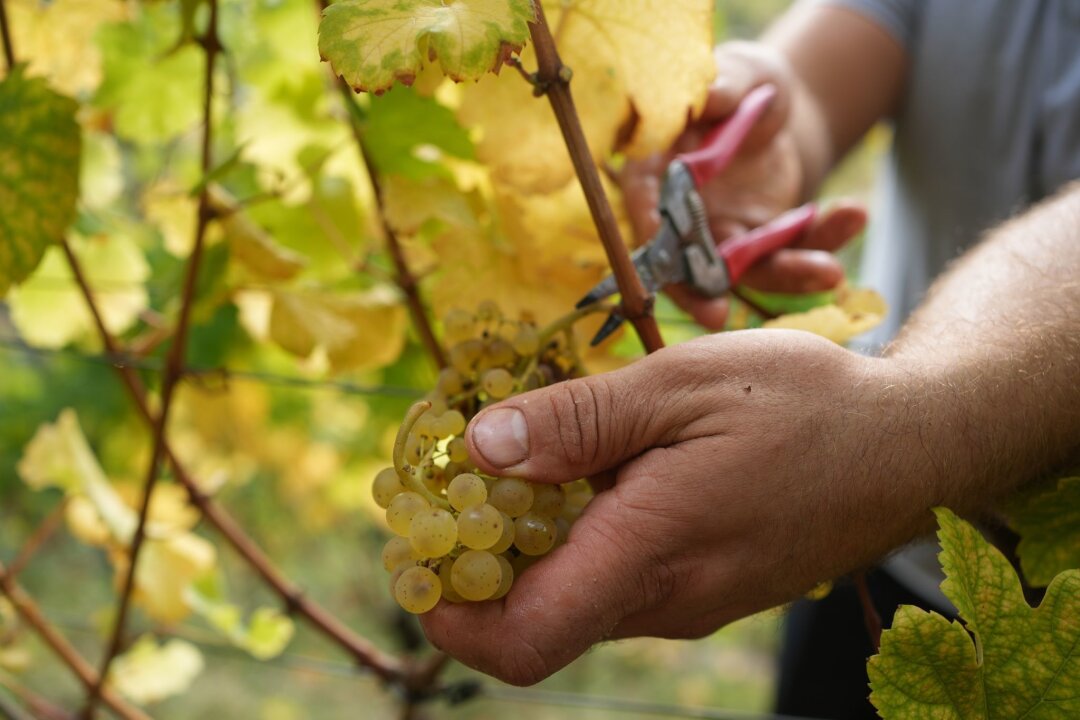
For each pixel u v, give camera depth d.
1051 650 0.50
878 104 0.93
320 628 0.78
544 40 0.50
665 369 0.51
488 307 0.57
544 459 0.50
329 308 0.71
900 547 0.55
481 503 0.50
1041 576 0.57
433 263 0.71
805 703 1.02
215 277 0.71
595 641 0.51
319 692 2.31
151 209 0.80
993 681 0.50
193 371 0.70
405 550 0.51
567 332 0.57
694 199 0.64
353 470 1.45
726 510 0.51
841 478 0.51
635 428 0.51
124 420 1.32
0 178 0.61
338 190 0.75
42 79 0.61
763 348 0.52
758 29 2.82
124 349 0.76
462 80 0.47
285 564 2.40
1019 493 0.56
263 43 0.80
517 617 0.50
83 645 1.97
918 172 0.91
